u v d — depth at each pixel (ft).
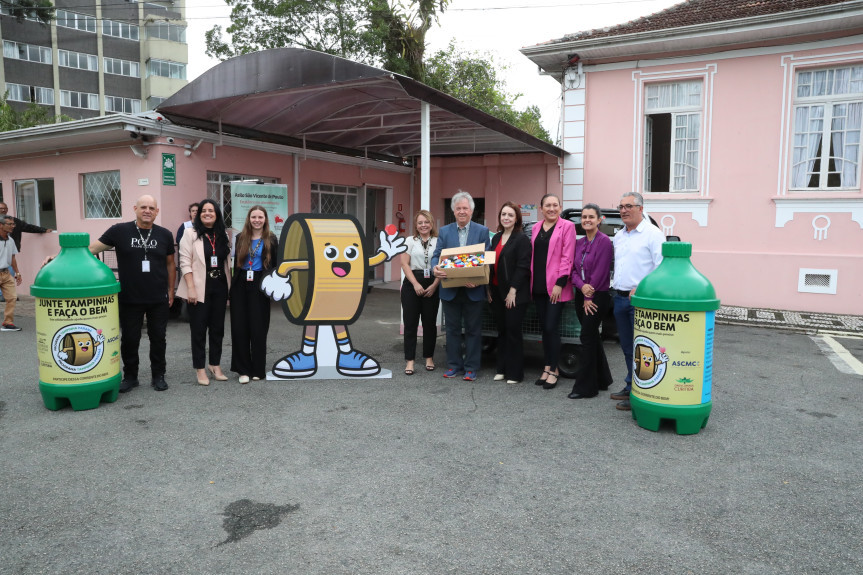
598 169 37.76
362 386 18.99
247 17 61.82
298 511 10.71
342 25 60.03
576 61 37.27
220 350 19.48
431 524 10.27
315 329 19.83
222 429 14.88
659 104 36.24
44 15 103.45
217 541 9.70
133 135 31.12
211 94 27.84
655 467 12.67
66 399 16.38
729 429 15.05
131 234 17.43
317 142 40.06
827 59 31.50
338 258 19.84
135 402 17.07
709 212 34.73
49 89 133.28
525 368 21.72
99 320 16.20
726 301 34.27
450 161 46.65
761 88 33.04
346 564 9.05
